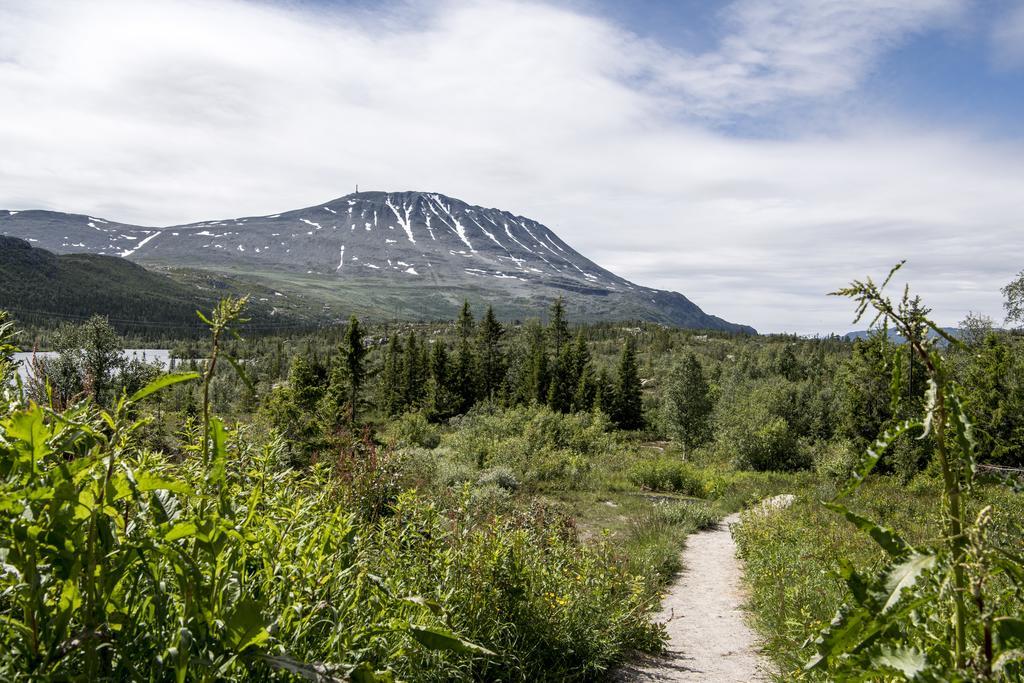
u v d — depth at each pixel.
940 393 1.48
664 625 6.86
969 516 1.56
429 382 65.38
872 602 1.50
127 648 1.67
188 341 191.88
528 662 4.51
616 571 7.18
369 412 64.94
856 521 1.57
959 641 1.57
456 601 3.99
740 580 11.30
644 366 111.38
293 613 2.19
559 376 69.69
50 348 18.11
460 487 6.20
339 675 1.84
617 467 32.44
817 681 3.78
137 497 1.67
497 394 70.25
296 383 29.94
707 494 27.80
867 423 29.08
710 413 50.72
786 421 40.41
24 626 1.52
